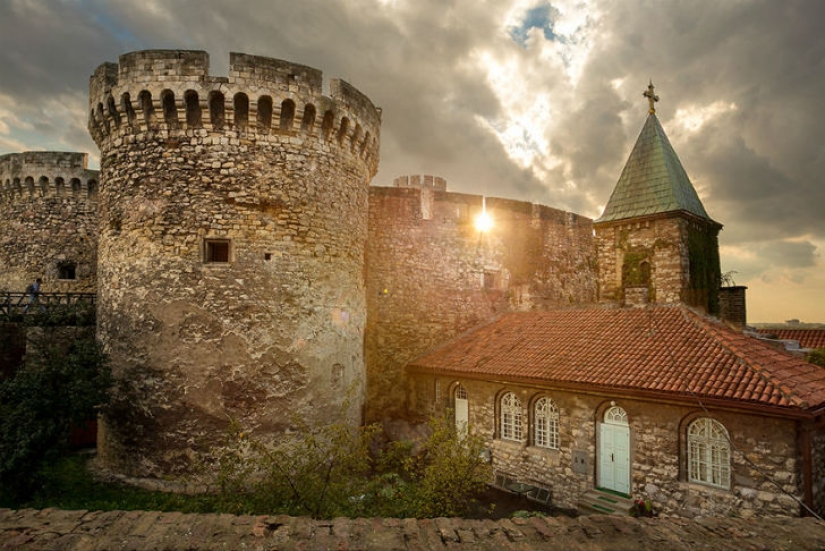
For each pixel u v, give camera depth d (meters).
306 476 13.02
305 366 19.59
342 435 14.80
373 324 28.55
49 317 23.55
